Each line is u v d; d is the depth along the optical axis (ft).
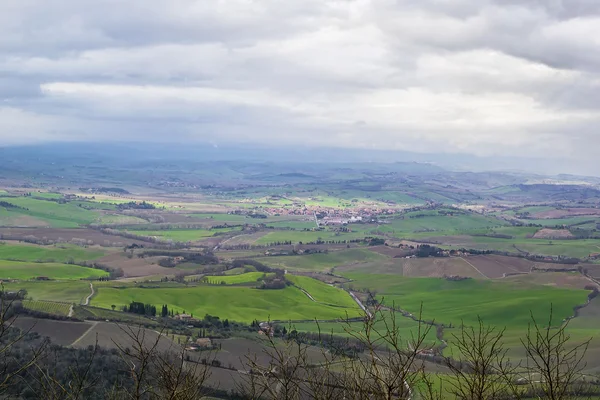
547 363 33.55
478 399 33.22
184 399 35.47
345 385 33.09
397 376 32.01
